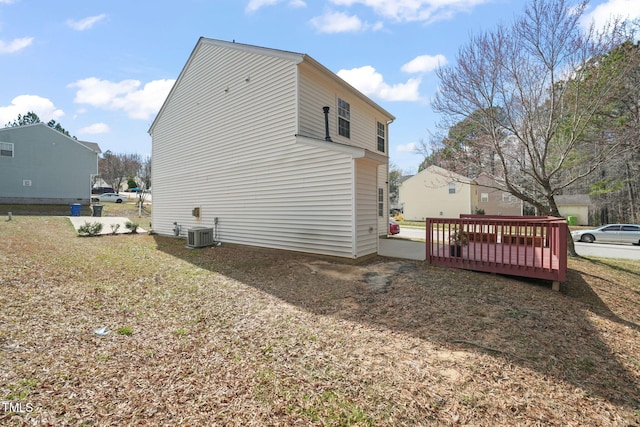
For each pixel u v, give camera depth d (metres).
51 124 39.78
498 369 2.74
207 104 10.67
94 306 4.18
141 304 4.36
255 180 9.09
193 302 4.50
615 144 8.30
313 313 4.06
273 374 2.60
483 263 6.12
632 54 7.55
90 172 24.08
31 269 5.79
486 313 4.09
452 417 2.11
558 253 5.39
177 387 2.39
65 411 2.06
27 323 3.46
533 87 8.48
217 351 3.01
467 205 27.94
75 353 2.88
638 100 10.00
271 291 5.02
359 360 2.85
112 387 2.36
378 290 5.01
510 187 9.38
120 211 23.30
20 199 21.28
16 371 2.51
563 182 9.51
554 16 7.88
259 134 8.94
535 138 9.05
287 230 8.30
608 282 6.61
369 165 7.61
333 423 2.04
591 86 7.99
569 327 3.84
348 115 10.48
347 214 7.09
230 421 2.03
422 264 6.86
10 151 20.94
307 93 8.35
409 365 2.77
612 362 3.03
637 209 20.42
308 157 7.78
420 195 30.55
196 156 11.20
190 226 11.53
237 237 9.70
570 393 2.46
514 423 2.07
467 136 9.49
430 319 3.85
